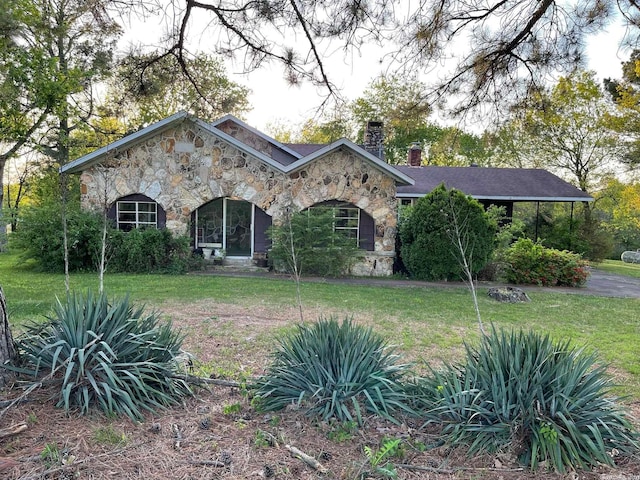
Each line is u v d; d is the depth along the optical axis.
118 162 12.81
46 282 9.96
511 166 30.47
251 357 5.14
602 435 2.98
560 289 12.02
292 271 12.42
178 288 9.54
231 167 12.95
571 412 2.98
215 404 3.61
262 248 13.52
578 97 23.30
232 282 10.68
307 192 13.00
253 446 2.93
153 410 3.30
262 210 13.39
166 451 2.81
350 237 13.35
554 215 22.50
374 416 3.32
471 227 11.60
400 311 8.05
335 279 12.24
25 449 2.68
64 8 5.46
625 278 15.50
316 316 7.38
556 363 3.19
